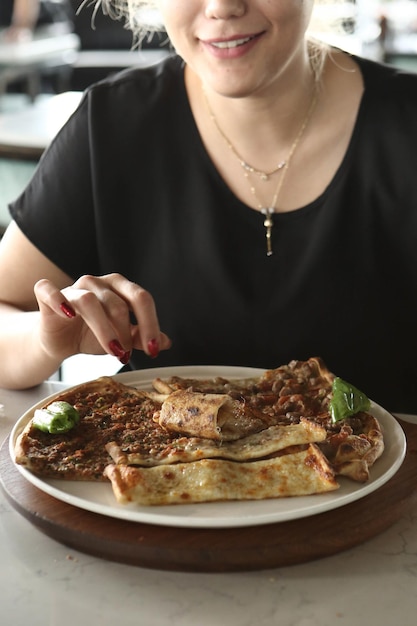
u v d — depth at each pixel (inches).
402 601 22.0
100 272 42.3
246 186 38.4
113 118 40.2
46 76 162.2
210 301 39.4
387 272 38.9
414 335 40.3
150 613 21.5
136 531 23.7
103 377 31.7
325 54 38.6
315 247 37.8
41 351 34.0
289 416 29.0
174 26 32.0
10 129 74.7
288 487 24.8
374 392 39.8
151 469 24.9
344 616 21.4
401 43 130.6
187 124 39.1
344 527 24.1
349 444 26.3
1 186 74.5
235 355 39.6
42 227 40.3
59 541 24.5
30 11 159.6
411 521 25.9
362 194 38.2
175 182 39.4
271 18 30.7
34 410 29.4
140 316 30.9
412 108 38.0
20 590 22.4
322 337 39.0
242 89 31.8
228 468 25.1
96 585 22.7
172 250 39.7
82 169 40.5
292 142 37.7
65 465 25.9
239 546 23.0
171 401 28.2
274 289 38.6
